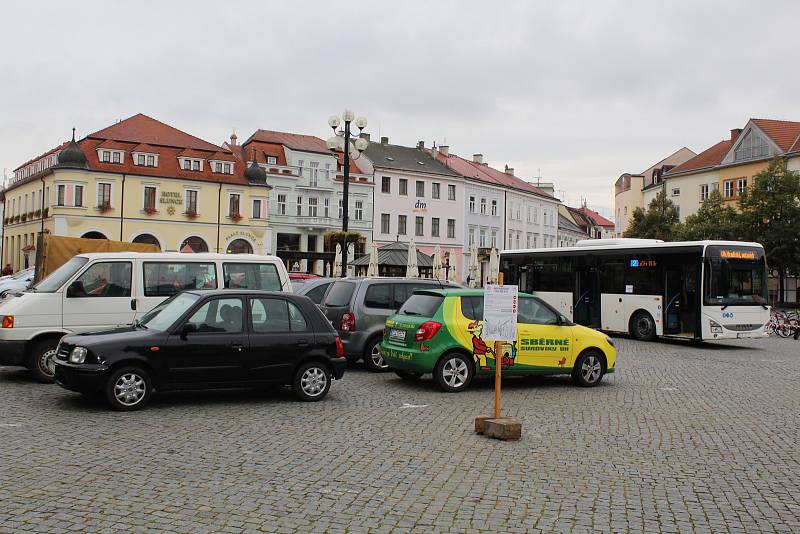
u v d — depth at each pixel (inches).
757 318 863.1
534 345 505.4
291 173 2741.1
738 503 253.9
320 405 430.0
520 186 3619.6
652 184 3129.9
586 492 263.0
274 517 227.8
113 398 394.0
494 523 227.3
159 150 2492.6
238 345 422.0
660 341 946.7
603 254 988.6
